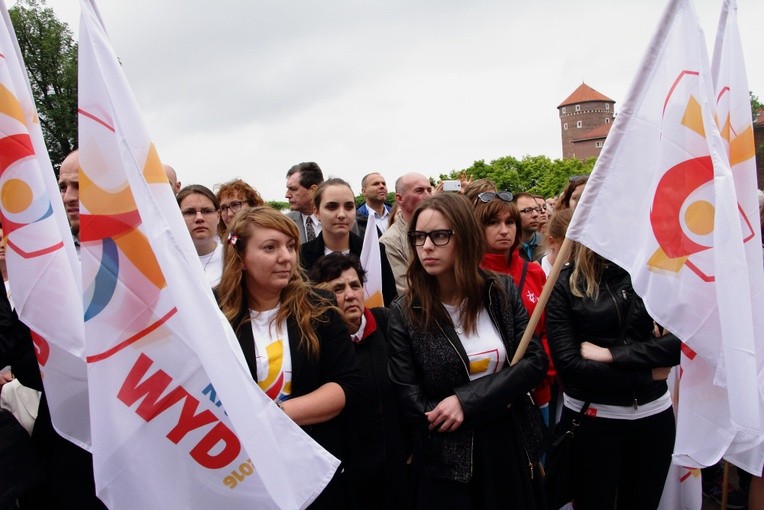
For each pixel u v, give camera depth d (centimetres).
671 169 227
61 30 3272
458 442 235
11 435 241
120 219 179
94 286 178
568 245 244
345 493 243
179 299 177
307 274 305
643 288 232
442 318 245
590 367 280
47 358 203
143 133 187
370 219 382
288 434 188
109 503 177
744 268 209
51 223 201
